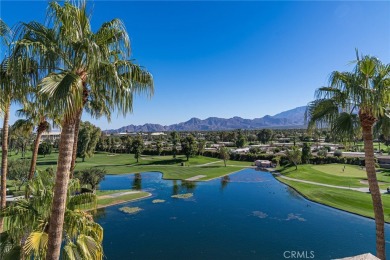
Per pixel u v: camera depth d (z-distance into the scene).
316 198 40.19
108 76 7.44
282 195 43.78
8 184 45.88
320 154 79.19
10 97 8.32
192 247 23.62
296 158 67.88
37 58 6.62
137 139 92.62
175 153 93.81
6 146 13.28
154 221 30.67
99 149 123.56
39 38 6.71
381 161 67.31
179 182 56.78
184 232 27.25
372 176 10.70
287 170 66.88
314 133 12.03
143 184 54.84
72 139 7.09
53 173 10.26
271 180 58.12
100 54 6.69
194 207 36.75
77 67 6.83
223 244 24.19
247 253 22.34
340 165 69.00
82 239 8.36
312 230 27.45
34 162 16.67
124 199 40.09
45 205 8.80
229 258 21.52
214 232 27.16
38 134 16.62
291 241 24.73
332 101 10.99
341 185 47.94
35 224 8.46
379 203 10.62
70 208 9.37
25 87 6.87
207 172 68.25
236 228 28.28
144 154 107.50
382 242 10.57
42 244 7.83
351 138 11.20
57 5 6.72
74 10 6.89
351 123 10.81
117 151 116.88
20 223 8.45
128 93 7.71
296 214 33.06
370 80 10.34
